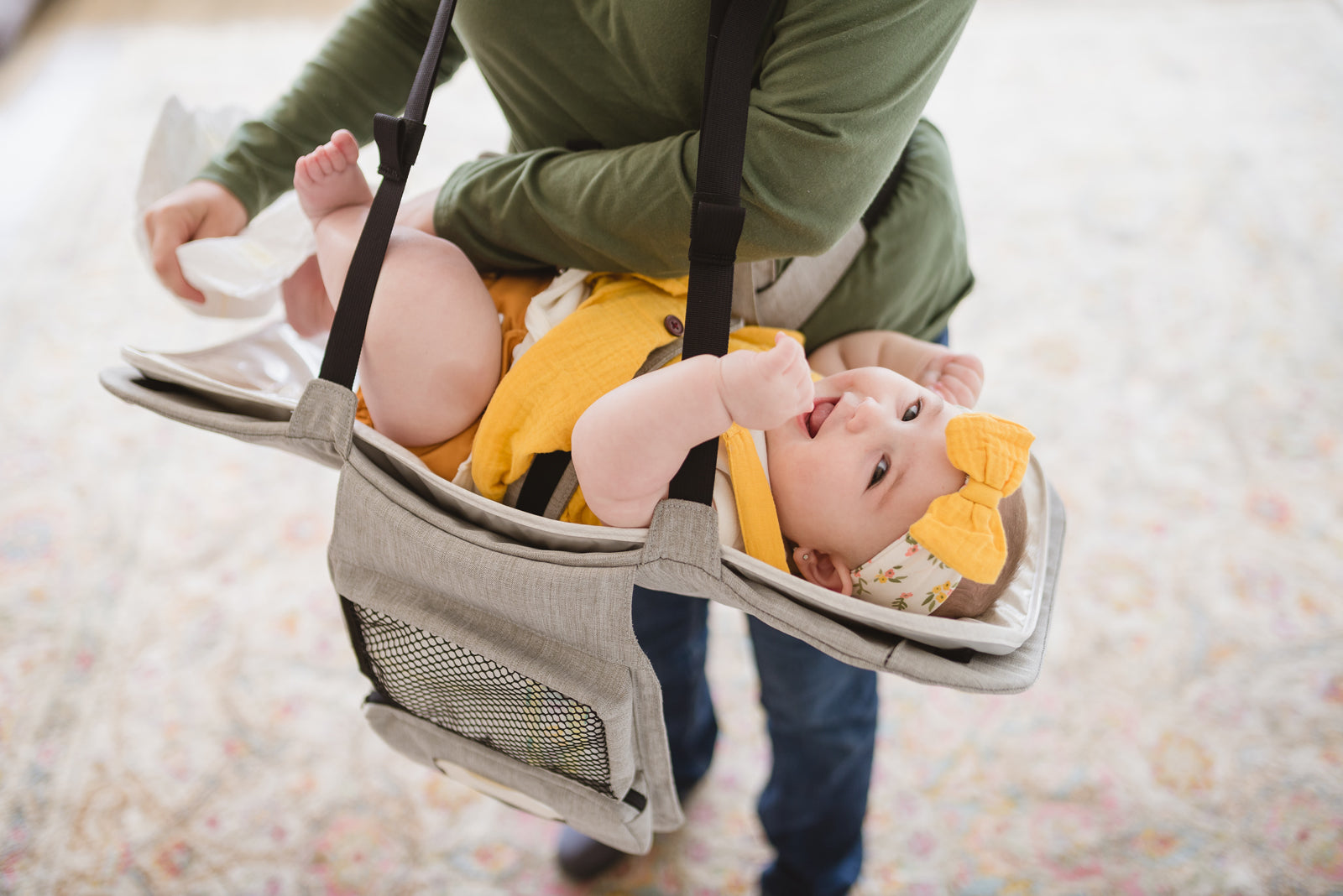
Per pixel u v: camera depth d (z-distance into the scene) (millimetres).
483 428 716
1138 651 1391
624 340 725
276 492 1628
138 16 2613
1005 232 2025
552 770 812
